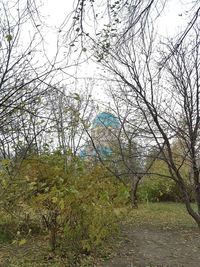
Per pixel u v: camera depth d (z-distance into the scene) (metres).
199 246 9.78
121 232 11.30
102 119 15.77
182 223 13.55
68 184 7.40
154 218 14.41
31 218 8.80
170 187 19.00
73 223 8.09
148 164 14.96
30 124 5.53
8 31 4.51
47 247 8.48
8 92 3.98
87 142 13.66
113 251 8.92
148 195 18.94
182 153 8.82
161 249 9.45
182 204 18.72
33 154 6.93
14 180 5.65
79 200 7.61
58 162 7.65
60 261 7.86
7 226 8.62
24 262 7.71
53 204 7.80
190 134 7.34
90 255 8.34
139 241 10.28
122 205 8.35
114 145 14.41
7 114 4.02
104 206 7.96
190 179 8.97
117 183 8.21
